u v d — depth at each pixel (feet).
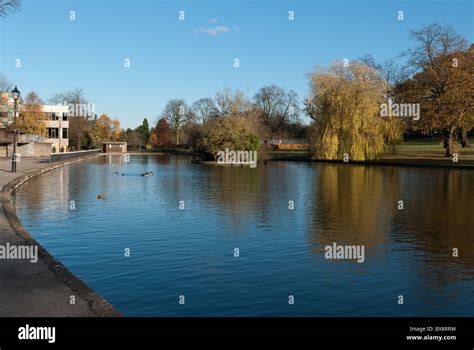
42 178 116.88
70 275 29.30
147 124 460.55
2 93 244.42
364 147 184.14
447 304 30.12
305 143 333.62
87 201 74.08
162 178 118.93
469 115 172.45
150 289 32.40
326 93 191.31
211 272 36.29
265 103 348.79
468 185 101.71
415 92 180.55
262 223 55.88
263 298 30.89
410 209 66.69
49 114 304.91
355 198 79.10
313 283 33.86
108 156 279.49
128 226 53.62
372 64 251.39
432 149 232.32
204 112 371.97
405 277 35.32
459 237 48.75
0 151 222.69
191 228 52.75
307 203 72.49
